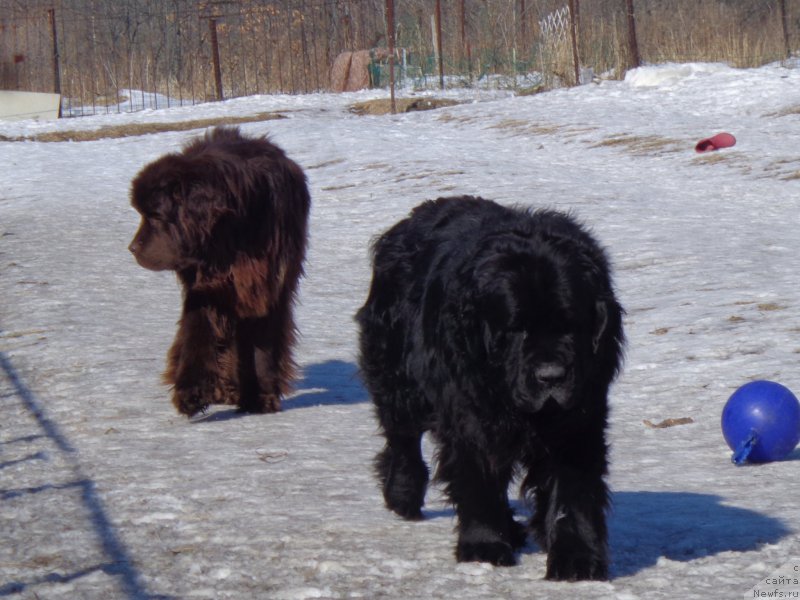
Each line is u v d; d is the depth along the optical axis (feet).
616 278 51.47
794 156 75.72
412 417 23.50
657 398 35.76
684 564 20.84
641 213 64.49
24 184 89.51
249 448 31.37
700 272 50.78
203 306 35.91
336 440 32.42
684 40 129.59
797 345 39.19
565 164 82.38
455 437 20.59
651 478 27.99
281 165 37.04
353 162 89.51
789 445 29.40
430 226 23.24
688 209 65.00
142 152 105.81
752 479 27.58
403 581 20.35
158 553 22.43
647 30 134.92
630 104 104.63
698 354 39.55
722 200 66.95
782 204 64.80
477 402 19.80
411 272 23.02
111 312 50.11
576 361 18.93
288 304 37.42
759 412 29.30
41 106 135.74
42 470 29.32
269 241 36.01
